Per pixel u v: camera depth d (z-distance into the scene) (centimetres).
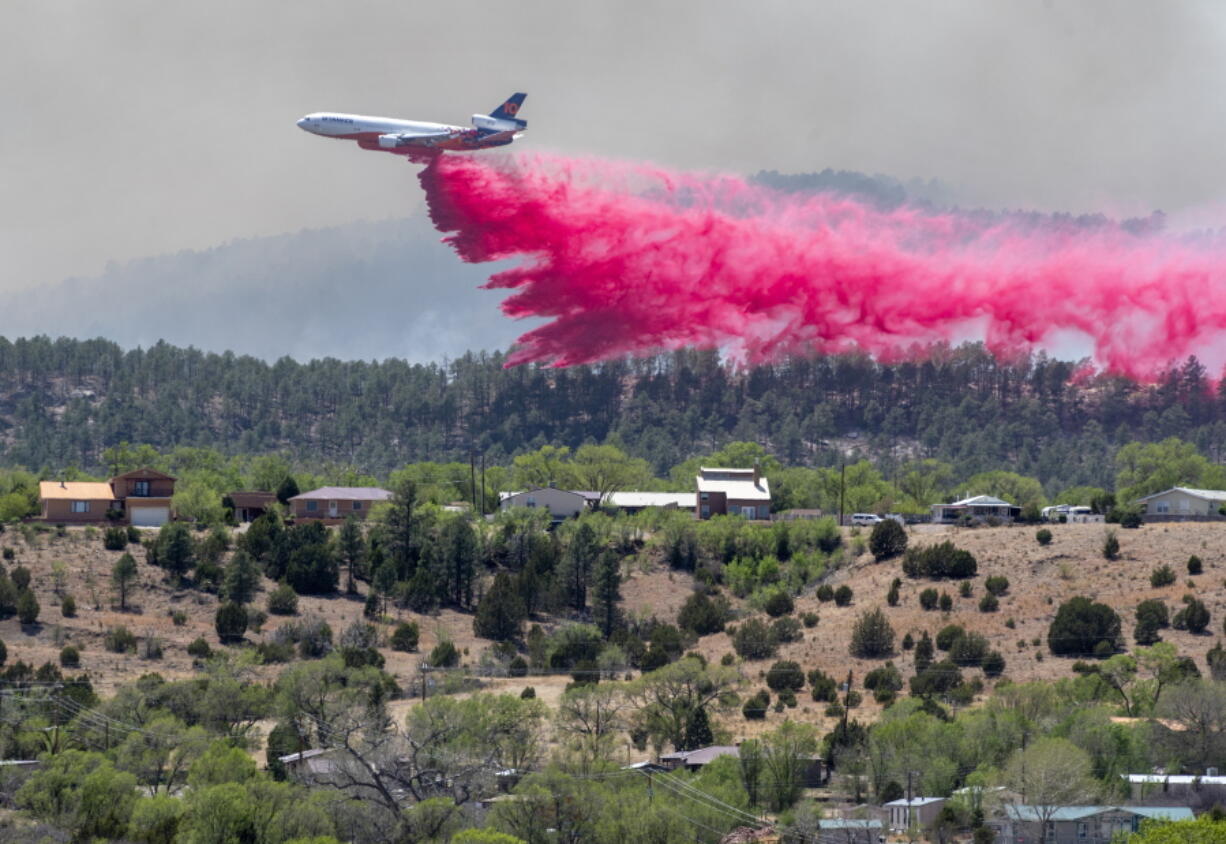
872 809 19675
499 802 18088
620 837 17650
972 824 19275
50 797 18212
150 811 17888
